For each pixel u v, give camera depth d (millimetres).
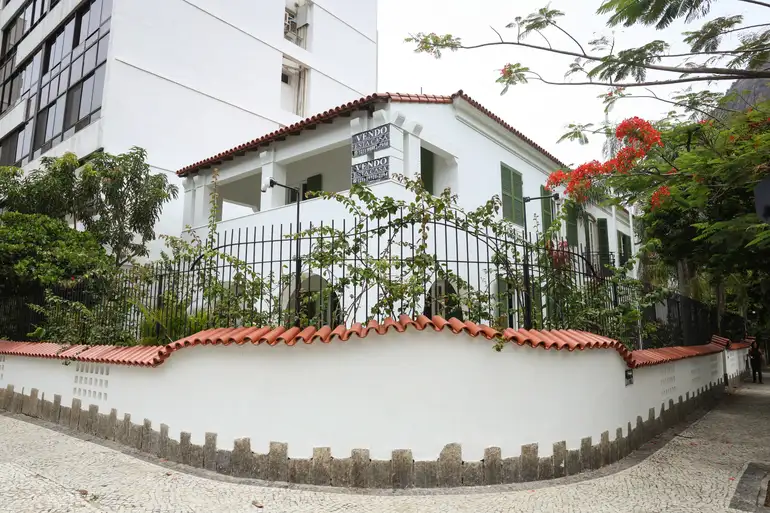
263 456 5684
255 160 12773
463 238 10703
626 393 7344
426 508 4863
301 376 5711
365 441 5504
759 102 5922
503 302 7203
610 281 8289
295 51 21266
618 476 6098
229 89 18375
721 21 5008
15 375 9844
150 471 5879
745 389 16891
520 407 5844
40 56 18953
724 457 7250
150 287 8273
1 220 11469
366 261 6465
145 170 13625
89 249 11750
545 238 7473
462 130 12039
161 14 16578
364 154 10297
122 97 15266
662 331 10883
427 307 6434
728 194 8914
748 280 15539
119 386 7262
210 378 6133
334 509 4809
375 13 25594
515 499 5160
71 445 7020
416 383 5582
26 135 18969
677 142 7090
